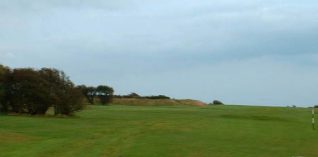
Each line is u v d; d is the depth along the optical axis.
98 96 116.31
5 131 34.47
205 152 27.12
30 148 26.11
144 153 25.59
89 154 24.56
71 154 24.45
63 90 60.59
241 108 92.19
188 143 30.50
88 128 38.53
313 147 30.95
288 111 75.25
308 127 44.91
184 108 94.56
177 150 27.30
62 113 60.53
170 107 102.25
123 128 38.75
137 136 33.00
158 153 25.89
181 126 41.78
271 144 31.80
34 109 60.16
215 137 34.56
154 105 119.00
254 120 52.88
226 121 49.16
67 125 42.34
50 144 27.67
